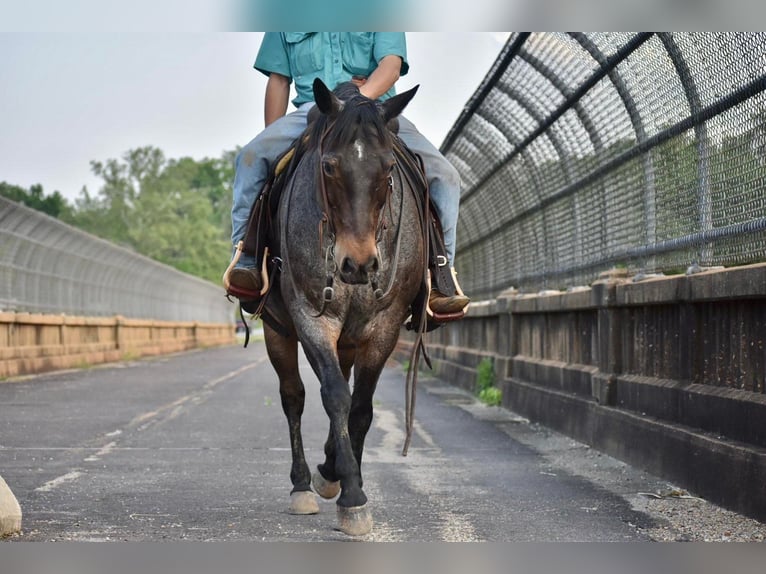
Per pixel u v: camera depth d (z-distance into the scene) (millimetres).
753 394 6777
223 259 91938
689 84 8375
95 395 17297
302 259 5547
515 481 7996
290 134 6324
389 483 7891
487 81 12930
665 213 9367
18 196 79375
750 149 7355
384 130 5277
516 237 16562
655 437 8203
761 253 7148
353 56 6574
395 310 5750
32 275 26531
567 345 11977
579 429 10562
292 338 6395
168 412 14094
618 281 9789
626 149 10375
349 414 5844
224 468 8703
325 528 6090
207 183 130000
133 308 40906
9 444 10398
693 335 7836
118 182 91188
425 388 19453
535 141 13555
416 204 5945
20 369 23156
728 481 6715
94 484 7785
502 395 14961
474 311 18172
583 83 10805
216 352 45969
